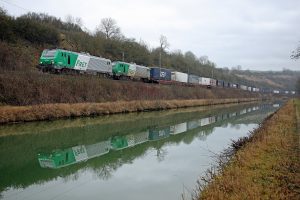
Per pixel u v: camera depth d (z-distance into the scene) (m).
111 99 48.94
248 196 10.60
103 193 14.19
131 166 19.27
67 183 15.66
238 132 34.88
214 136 31.81
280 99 153.25
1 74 34.22
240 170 13.79
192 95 82.19
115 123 37.81
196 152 23.52
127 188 14.94
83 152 23.12
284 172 13.59
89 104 41.62
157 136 31.45
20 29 59.00
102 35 95.44
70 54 46.19
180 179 16.36
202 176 16.52
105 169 18.48
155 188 14.88
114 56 84.94
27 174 17.12
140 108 52.66
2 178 16.20
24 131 28.52
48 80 39.09
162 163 20.02
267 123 30.11
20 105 34.06
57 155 21.84
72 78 43.44
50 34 65.38
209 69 152.12
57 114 36.12
